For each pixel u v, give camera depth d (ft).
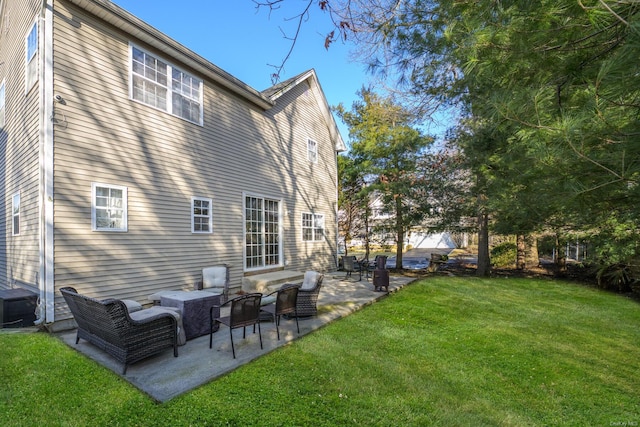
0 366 11.14
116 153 18.08
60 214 15.65
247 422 8.32
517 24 6.79
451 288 28.04
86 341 14.08
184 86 22.27
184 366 11.62
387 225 41.42
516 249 44.21
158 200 20.15
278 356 12.65
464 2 7.97
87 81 16.99
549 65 7.44
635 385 11.12
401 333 15.93
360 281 31.24
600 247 18.26
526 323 18.34
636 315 20.65
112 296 17.47
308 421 8.43
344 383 10.49
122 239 18.11
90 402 9.14
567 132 6.33
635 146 6.30
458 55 8.81
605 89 5.80
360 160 49.11
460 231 38.78
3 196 23.18
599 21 5.74
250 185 27.81
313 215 37.32
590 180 7.70
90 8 16.97
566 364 12.71
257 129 28.89
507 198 14.29
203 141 23.43
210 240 23.57
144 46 19.84
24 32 19.01
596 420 9.00
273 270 29.96
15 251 20.08
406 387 10.44
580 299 25.31
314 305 18.12
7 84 22.56
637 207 8.13
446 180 37.55
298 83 34.55
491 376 11.58
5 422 8.20
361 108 48.39
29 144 17.78
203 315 15.31
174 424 8.20
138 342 11.32
